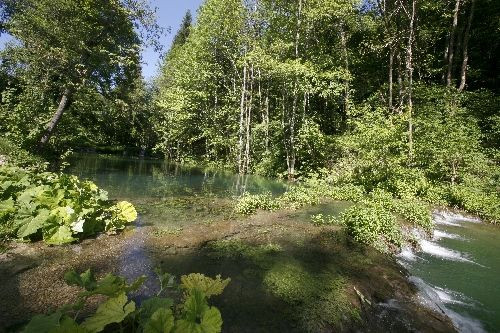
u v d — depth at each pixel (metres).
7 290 4.74
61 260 5.88
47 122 16.73
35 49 16.31
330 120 26.75
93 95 19.12
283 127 23.52
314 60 23.73
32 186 7.92
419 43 24.95
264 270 6.14
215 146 30.69
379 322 4.95
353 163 17.19
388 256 7.81
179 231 8.17
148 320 2.70
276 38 24.25
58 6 15.74
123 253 6.45
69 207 6.95
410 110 16.80
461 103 20.77
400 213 11.30
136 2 17.53
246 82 28.28
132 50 18.09
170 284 3.54
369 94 27.33
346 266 6.69
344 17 22.89
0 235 6.42
